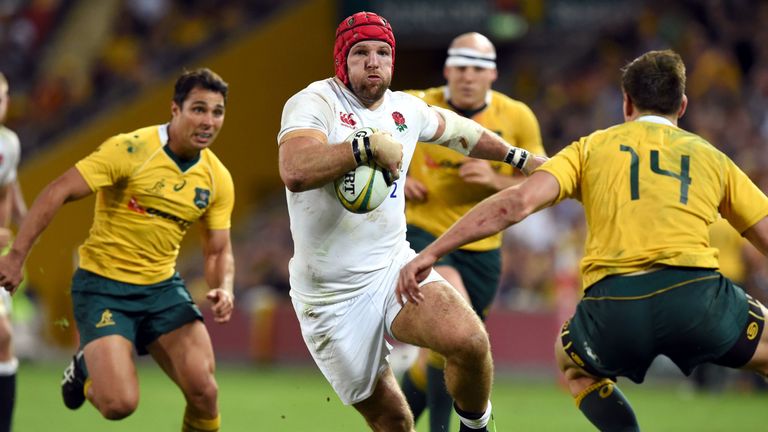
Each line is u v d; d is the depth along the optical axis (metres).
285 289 61.84
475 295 27.84
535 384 47.81
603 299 17.92
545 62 72.06
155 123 73.38
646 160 18.22
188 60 73.94
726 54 62.91
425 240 26.97
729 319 17.89
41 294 69.50
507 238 55.50
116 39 78.38
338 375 19.69
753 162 55.09
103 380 21.53
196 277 70.69
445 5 62.66
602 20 62.06
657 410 39.38
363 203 17.70
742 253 45.53
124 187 22.44
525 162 20.88
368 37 18.58
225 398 42.12
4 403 25.69
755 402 42.44
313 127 18.06
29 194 72.19
